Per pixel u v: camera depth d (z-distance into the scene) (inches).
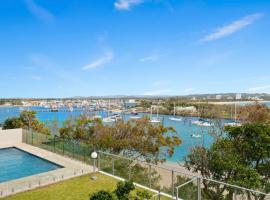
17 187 666.2
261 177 733.9
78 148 960.9
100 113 5851.4
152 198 573.3
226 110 2564.0
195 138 2603.3
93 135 1264.8
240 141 775.7
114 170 773.9
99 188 666.2
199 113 3973.9
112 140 1157.1
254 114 1253.1
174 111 5068.9
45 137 1143.6
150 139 1194.0
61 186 681.0
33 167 937.5
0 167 949.8
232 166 686.5
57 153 1051.9
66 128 1362.0
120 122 1283.2
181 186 580.7
